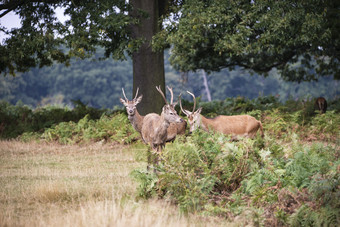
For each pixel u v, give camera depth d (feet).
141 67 129.08
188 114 82.48
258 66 200.54
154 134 69.87
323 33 132.26
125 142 109.60
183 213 48.96
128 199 53.31
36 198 57.62
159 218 45.03
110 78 428.56
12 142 118.42
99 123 118.93
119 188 62.13
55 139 119.34
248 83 445.37
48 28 122.83
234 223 45.21
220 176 55.83
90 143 112.16
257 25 122.21
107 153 98.17
